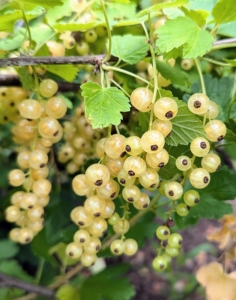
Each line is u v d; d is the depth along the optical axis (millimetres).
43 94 142
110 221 131
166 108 102
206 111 111
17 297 229
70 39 165
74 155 177
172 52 124
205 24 125
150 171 113
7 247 286
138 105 107
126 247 132
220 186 153
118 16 168
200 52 111
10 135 240
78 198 223
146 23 171
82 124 165
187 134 113
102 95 108
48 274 265
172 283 422
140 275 456
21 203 137
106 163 117
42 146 142
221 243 161
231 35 156
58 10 165
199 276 154
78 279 249
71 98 228
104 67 117
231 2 115
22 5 124
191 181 115
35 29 167
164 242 137
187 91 167
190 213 154
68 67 147
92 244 131
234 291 148
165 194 127
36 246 191
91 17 167
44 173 143
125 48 133
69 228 177
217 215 151
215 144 157
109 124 107
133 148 103
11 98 161
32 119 137
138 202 123
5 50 157
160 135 101
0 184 282
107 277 189
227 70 195
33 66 137
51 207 197
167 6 116
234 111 157
